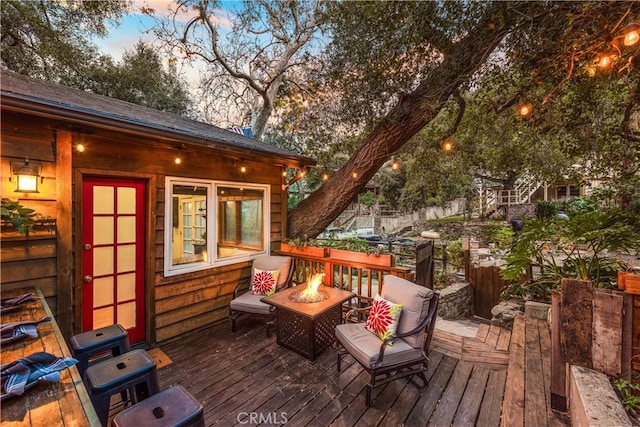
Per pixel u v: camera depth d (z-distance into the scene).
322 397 2.30
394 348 2.29
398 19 3.37
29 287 2.41
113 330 2.09
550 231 3.07
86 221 2.84
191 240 3.66
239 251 4.28
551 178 5.77
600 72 2.78
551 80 3.24
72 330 2.67
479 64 3.19
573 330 1.75
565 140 4.22
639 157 3.72
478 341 3.17
